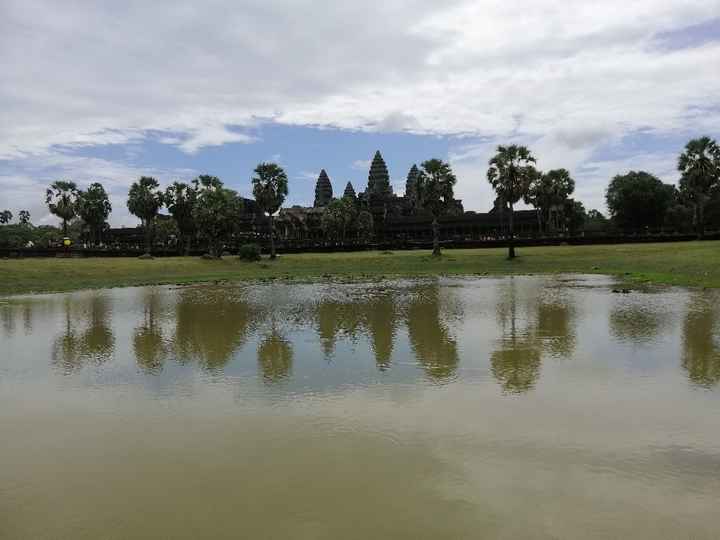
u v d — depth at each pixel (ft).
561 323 65.16
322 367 45.93
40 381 43.39
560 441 28.89
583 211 370.73
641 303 80.74
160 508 22.86
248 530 21.07
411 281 141.69
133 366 47.83
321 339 58.80
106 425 32.91
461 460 26.81
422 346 53.67
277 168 223.51
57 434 31.63
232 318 76.18
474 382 40.24
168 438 30.55
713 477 24.63
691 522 21.04
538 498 23.06
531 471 25.52
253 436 30.48
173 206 262.26
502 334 59.16
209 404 36.45
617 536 20.20
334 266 197.16
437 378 41.60
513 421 31.91
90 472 26.48
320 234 373.40
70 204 266.77
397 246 257.96
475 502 22.80
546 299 90.07
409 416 33.14
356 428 31.35
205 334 63.41
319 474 25.64
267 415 33.94
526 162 191.72
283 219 360.69
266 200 223.51
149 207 242.17
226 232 228.02
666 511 21.86
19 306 94.53
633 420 31.78
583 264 171.22
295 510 22.48
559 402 35.22
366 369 44.88
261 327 67.72
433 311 79.30
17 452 29.17
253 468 26.45
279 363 47.78
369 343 55.93
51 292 122.21
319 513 22.20
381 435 30.19
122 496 23.99
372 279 152.25
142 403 37.06
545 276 145.59
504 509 22.21
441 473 25.46
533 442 28.78
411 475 25.32
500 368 44.14
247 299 102.22
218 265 201.36
